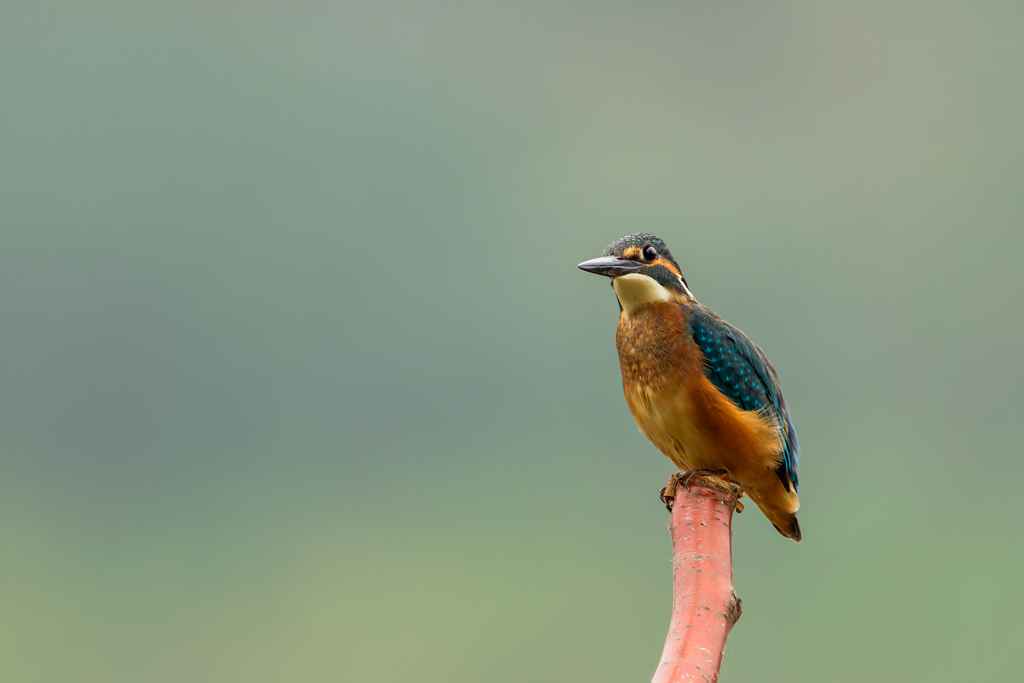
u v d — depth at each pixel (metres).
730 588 5.79
